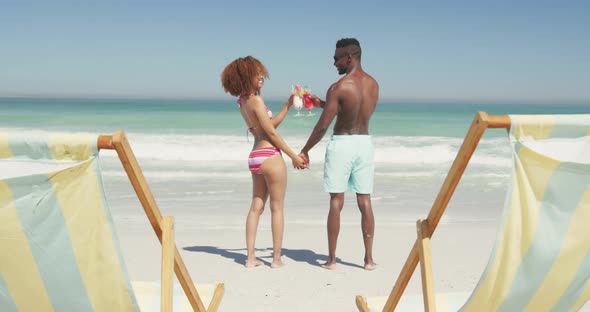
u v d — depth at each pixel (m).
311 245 5.31
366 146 4.40
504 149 12.69
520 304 2.13
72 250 1.92
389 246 5.24
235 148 12.41
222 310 3.68
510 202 1.92
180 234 5.68
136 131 18.17
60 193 1.84
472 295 2.12
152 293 2.99
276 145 4.46
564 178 1.88
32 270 1.94
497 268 1.99
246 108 4.42
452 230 5.87
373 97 4.39
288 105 4.47
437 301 2.87
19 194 1.80
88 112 32.34
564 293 2.14
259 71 4.35
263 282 4.25
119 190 7.80
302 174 9.40
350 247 5.22
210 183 8.55
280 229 4.59
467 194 7.97
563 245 1.99
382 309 2.89
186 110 34.50
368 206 4.50
